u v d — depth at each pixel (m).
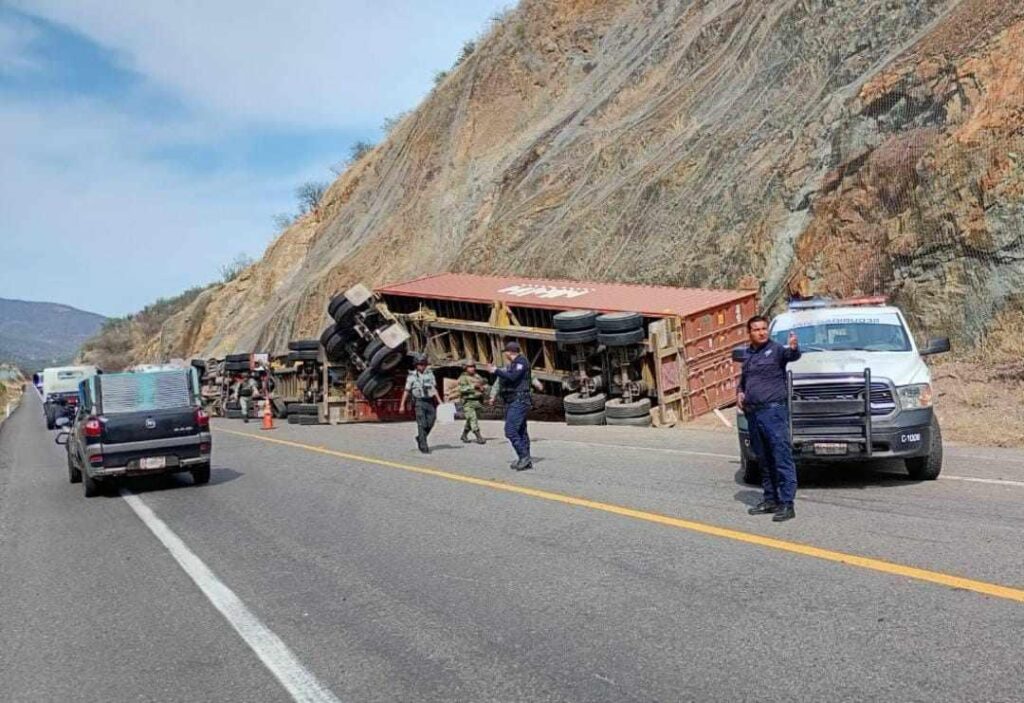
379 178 48.81
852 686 4.12
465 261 32.47
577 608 5.60
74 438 13.78
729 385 18.86
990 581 5.54
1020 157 15.50
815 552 6.47
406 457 14.43
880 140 18.81
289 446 18.09
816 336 10.41
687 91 29.81
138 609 6.40
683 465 11.36
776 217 21.16
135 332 139.12
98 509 11.38
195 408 12.75
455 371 22.52
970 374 14.87
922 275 16.72
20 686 4.99
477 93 42.75
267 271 59.28
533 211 31.91
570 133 34.81
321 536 8.46
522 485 10.45
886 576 5.79
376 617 5.75
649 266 24.47
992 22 17.62
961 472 9.79
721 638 4.87
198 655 5.30
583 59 40.12
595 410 17.73
